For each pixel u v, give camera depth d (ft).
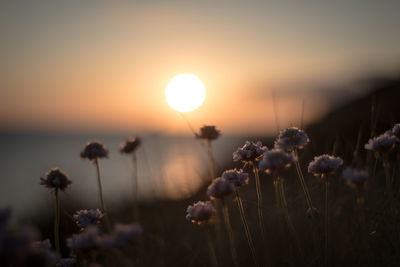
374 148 8.58
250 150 9.49
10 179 25.85
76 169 24.64
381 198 11.25
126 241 5.60
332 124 21.30
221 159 20.15
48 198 20.99
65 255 12.59
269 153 8.71
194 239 13.94
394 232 8.81
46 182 10.00
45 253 4.55
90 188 19.70
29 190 22.15
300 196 13.60
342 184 13.28
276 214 13.00
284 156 8.62
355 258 9.39
